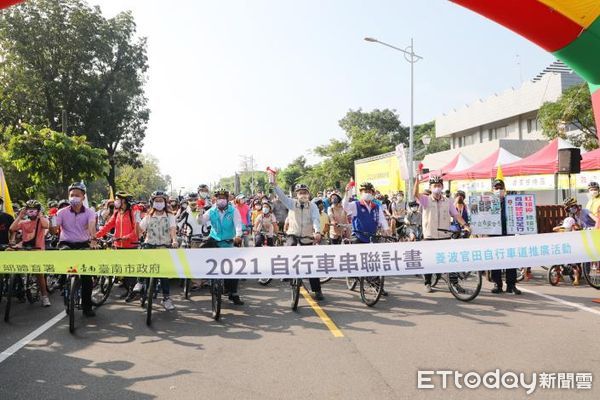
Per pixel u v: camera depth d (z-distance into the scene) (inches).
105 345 211.5
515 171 569.9
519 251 229.5
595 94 246.2
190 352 199.0
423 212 318.0
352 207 304.3
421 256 231.6
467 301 287.7
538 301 283.9
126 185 2149.4
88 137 1400.1
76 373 175.6
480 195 328.2
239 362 184.9
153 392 156.7
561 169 416.5
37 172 644.7
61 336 227.3
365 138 1923.0
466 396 148.4
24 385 163.9
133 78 1488.7
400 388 155.3
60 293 351.9
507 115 1262.3
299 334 222.8
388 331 224.1
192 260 231.8
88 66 1385.3
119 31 1437.0
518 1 216.7
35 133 644.7
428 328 227.3
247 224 451.2
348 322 243.1
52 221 384.2
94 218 270.2
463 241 231.3
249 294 333.1
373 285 283.6
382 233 314.5
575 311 256.2
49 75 1352.1
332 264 231.8
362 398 147.9
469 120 1421.0
